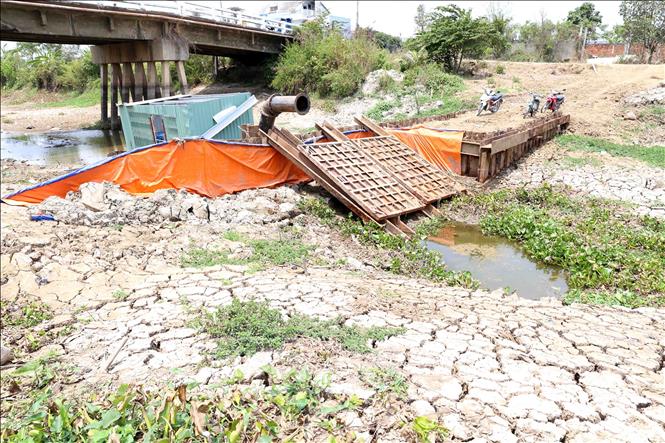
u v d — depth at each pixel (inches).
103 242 319.0
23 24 753.6
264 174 462.0
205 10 1026.1
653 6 1170.6
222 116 564.7
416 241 396.8
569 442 140.7
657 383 172.4
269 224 389.1
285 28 1278.3
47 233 315.9
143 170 393.4
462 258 382.0
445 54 1103.0
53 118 1316.4
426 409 154.3
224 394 156.6
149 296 254.1
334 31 1200.8
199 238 345.4
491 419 149.9
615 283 317.4
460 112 751.7
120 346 201.6
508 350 194.5
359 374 173.0
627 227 414.9
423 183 501.7
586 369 181.2
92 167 377.1
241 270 292.5
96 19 847.7
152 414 137.5
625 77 913.5
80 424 136.3
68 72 1765.5
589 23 1593.3
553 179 532.4
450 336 206.4
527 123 609.6
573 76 1008.2
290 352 188.1
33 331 221.5
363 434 141.6
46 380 180.1
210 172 425.7
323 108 1004.6
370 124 574.9
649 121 674.8
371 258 357.4
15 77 2027.6
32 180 522.6
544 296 316.5
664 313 255.4
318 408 152.4
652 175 510.9
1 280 265.1
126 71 1086.4
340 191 439.2
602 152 583.5
